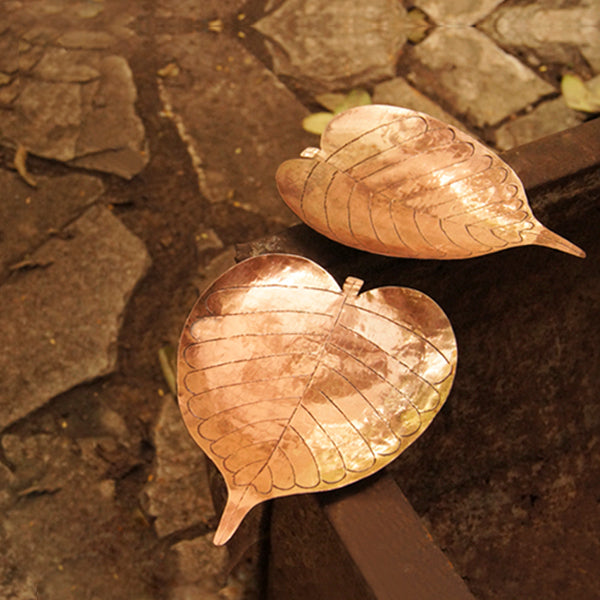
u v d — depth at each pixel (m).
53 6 1.44
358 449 0.54
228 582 0.80
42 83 1.31
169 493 0.92
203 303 0.55
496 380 0.72
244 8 1.44
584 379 0.76
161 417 0.98
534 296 0.69
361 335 0.55
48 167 1.21
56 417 0.97
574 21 1.40
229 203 1.17
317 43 1.38
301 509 0.56
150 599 0.85
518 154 0.63
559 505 0.78
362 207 0.59
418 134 0.60
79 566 0.87
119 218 1.15
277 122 1.26
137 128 1.25
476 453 0.75
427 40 1.38
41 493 0.92
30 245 1.12
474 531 0.76
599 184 0.64
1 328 1.04
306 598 0.65
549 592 0.76
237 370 0.55
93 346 1.03
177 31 1.39
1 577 0.86
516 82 1.32
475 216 0.59
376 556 0.52
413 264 0.61
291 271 0.56
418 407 0.54
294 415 0.54
